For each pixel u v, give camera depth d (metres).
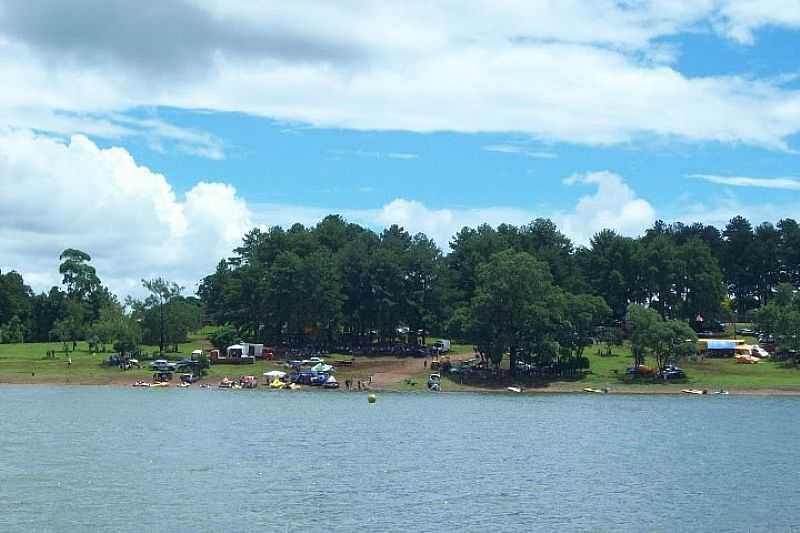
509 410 138.00
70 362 194.75
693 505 63.03
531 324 191.25
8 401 141.50
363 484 69.31
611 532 54.88
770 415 132.12
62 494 63.91
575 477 73.88
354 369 197.88
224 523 55.59
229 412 127.00
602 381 190.62
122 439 94.31
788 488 69.75
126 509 59.12
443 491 66.88
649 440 99.94
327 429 106.94
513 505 62.09
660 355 192.75
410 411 134.12
